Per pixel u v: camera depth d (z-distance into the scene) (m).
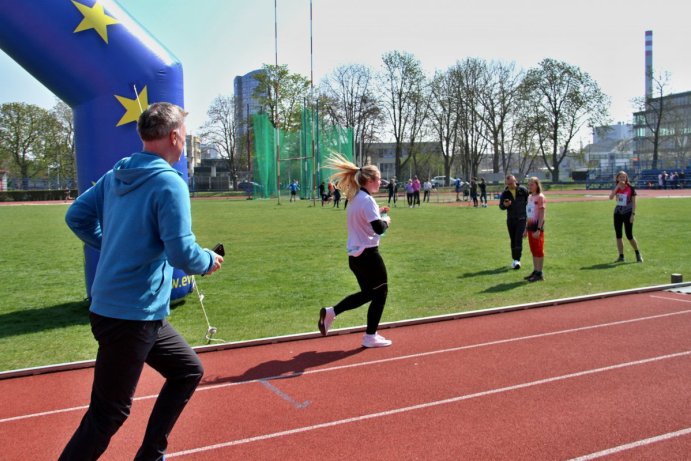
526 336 6.18
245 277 10.33
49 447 3.86
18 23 6.87
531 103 59.12
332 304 8.20
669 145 76.31
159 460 3.09
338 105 62.47
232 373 5.23
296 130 57.06
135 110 7.62
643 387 4.61
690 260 11.31
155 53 7.77
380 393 4.63
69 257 13.66
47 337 6.68
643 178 59.50
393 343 6.07
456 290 8.84
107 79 7.45
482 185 32.56
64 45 7.14
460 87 59.59
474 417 4.11
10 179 68.62
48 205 46.12
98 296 2.82
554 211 26.44
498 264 11.35
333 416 4.20
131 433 4.01
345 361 5.51
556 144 60.84
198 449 3.72
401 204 36.94
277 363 5.50
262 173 48.31
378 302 5.87
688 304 7.49
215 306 8.10
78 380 5.20
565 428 3.89
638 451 3.54
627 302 7.70
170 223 2.78
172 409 3.11
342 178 5.82
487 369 5.14
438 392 4.62
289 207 34.97
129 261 2.80
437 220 22.55
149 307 2.85
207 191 75.81
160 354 3.06
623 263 11.10
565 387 4.65
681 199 34.31
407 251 13.41
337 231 18.66
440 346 5.91
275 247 14.54
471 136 63.91
